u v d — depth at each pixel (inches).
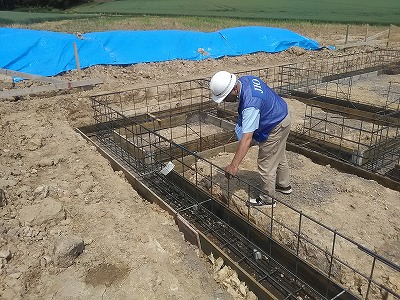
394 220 181.6
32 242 156.9
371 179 219.1
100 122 318.0
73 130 293.6
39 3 1628.9
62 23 796.0
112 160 243.0
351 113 324.2
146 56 490.9
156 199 195.0
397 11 1091.9
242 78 165.3
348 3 1326.3
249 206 185.9
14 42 440.1
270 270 162.7
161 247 161.9
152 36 519.2
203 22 837.8
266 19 936.3
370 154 245.9
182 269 153.7
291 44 617.9
